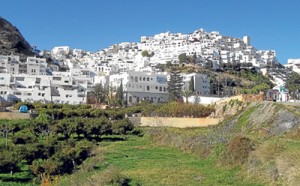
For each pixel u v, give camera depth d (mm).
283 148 51125
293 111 75375
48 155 66750
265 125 75500
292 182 41312
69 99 184250
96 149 79188
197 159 65688
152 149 82062
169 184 49156
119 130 104750
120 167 61406
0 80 186250
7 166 60719
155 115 129000
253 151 54188
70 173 61344
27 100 176375
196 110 119938
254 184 45688
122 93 186875
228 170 53969
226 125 90250
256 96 111188
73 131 99188
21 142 80625
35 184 56500
